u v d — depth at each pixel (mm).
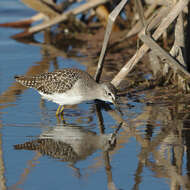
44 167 10078
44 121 13039
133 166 10062
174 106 13930
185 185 9156
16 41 23391
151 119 12969
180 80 15039
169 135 11773
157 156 10523
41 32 25516
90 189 9062
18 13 27844
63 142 11461
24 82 14359
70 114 13742
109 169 9930
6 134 12008
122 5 13953
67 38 24031
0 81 16547
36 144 11359
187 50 15969
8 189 9070
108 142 11453
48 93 13820
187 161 10227
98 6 23297
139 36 13766
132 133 12016
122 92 15398
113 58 19906
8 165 10172
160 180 9375
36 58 20047
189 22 15836
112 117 13359
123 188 9086
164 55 13695
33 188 9102
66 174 9719
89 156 10648
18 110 13852
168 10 14227
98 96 13742
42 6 22984
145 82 16250
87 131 12266
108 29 14180
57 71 14023
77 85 13492
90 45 22453
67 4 23766
